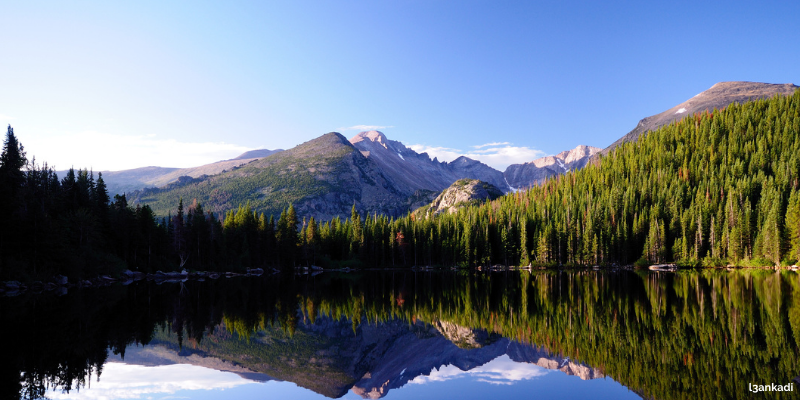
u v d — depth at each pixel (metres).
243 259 137.88
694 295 57.88
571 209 159.38
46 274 76.31
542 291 72.31
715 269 118.56
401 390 25.78
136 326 42.28
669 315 42.78
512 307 55.47
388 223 193.38
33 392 22.77
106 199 110.25
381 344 39.62
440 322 48.62
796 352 28.02
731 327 35.62
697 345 30.59
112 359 30.61
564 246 153.50
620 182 179.50
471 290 80.00
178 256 123.69
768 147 169.75
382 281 107.75
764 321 37.56
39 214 78.06
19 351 31.05
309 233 166.75
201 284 93.38
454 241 167.62
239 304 60.19
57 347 32.75
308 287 89.31
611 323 40.50
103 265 93.56
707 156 178.75
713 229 126.50
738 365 25.69
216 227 138.88
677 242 132.12
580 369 27.89
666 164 185.75
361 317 52.16
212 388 26.05
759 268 109.38
